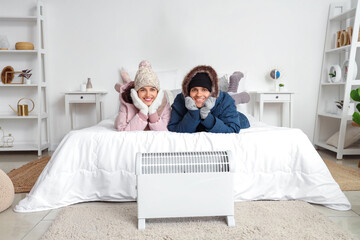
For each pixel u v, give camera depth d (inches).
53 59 132.2
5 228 53.1
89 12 130.9
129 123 71.8
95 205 63.1
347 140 117.7
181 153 53.3
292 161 64.7
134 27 131.9
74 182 63.4
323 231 49.4
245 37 134.1
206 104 67.6
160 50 132.9
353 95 101.8
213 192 51.9
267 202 63.0
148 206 51.3
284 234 48.3
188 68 133.4
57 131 135.6
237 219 54.4
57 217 55.6
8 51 122.8
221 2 132.4
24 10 130.3
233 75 112.7
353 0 132.0
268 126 83.8
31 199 60.8
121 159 63.1
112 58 132.7
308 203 62.9
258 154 64.0
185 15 132.3
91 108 135.8
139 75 71.8
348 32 120.8
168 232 49.4
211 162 52.0
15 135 135.5
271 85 136.4
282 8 134.2
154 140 64.1
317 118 137.4
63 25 131.0
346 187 76.3
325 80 137.0
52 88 133.4
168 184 51.3
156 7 131.6
